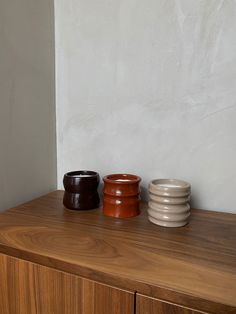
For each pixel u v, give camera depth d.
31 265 0.62
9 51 0.83
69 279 0.58
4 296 0.66
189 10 0.81
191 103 0.84
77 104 1.00
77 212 0.84
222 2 0.78
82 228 0.73
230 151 0.82
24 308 0.64
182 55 0.83
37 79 0.94
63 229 0.73
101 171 1.00
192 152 0.87
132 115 0.92
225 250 0.63
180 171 0.89
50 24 0.97
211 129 0.83
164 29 0.84
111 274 0.53
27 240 0.67
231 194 0.84
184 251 0.62
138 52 0.88
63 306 0.59
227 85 0.80
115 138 0.96
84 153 1.01
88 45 0.95
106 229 0.73
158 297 0.50
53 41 0.99
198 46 0.81
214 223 0.77
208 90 0.82
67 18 0.97
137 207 0.82
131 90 0.91
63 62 1.00
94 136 0.99
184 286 0.50
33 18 0.90
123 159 0.96
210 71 0.81
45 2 0.94
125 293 0.53
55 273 0.59
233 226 0.75
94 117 0.98
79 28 0.95
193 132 0.86
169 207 0.74
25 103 0.90
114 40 0.91
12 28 0.83
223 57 0.79
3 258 0.65
